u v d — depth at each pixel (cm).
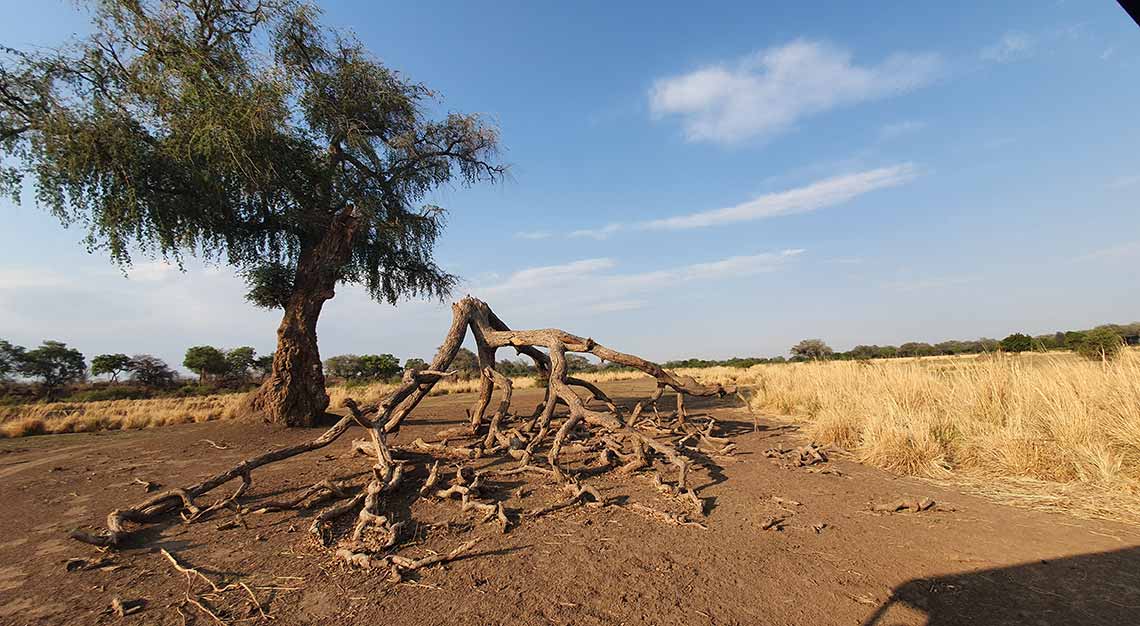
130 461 748
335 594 312
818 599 300
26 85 884
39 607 301
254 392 1086
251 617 288
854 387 1036
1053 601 292
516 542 394
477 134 1409
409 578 334
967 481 552
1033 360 873
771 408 1214
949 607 288
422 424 1059
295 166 1088
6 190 891
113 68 947
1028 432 609
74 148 847
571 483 529
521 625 274
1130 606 284
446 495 493
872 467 636
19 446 939
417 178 1355
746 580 326
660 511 461
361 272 1353
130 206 895
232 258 1159
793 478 585
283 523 445
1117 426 562
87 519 470
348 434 956
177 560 367
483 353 956
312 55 1196
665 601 299
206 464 718
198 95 920
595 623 276
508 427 905
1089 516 429
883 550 372
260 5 1096
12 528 446
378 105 1262
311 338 1104
